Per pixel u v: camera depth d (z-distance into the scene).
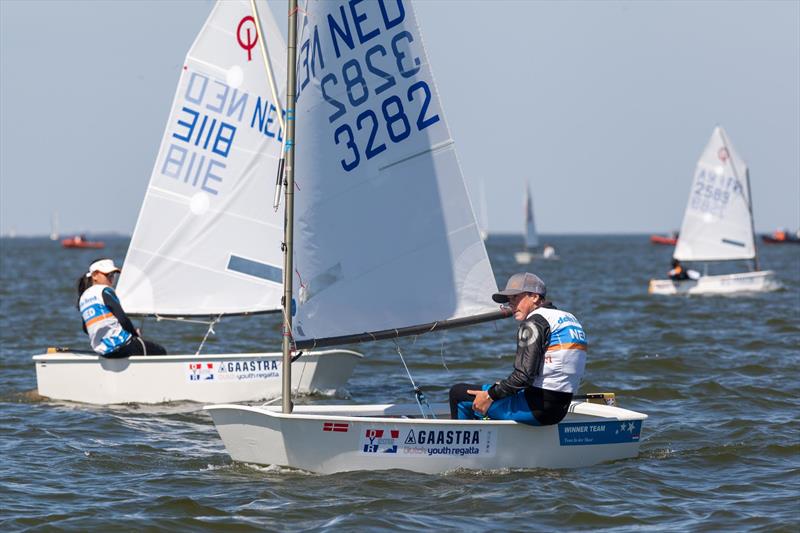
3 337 85.00
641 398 52.03
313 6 36.97
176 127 54.56
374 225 38.00
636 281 185.38
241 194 54.66
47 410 48.41
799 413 47.44
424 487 33.12
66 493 33.03
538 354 34.31
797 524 29.23
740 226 140.25
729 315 102.56
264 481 34.09
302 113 36.97
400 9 38.12
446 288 38.88
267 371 51.28
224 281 54.78
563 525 29.36
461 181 38.97
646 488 33.38
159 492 33.03
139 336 50.78
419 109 38.47
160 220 54.59
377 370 65.19
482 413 35.66
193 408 49.03
